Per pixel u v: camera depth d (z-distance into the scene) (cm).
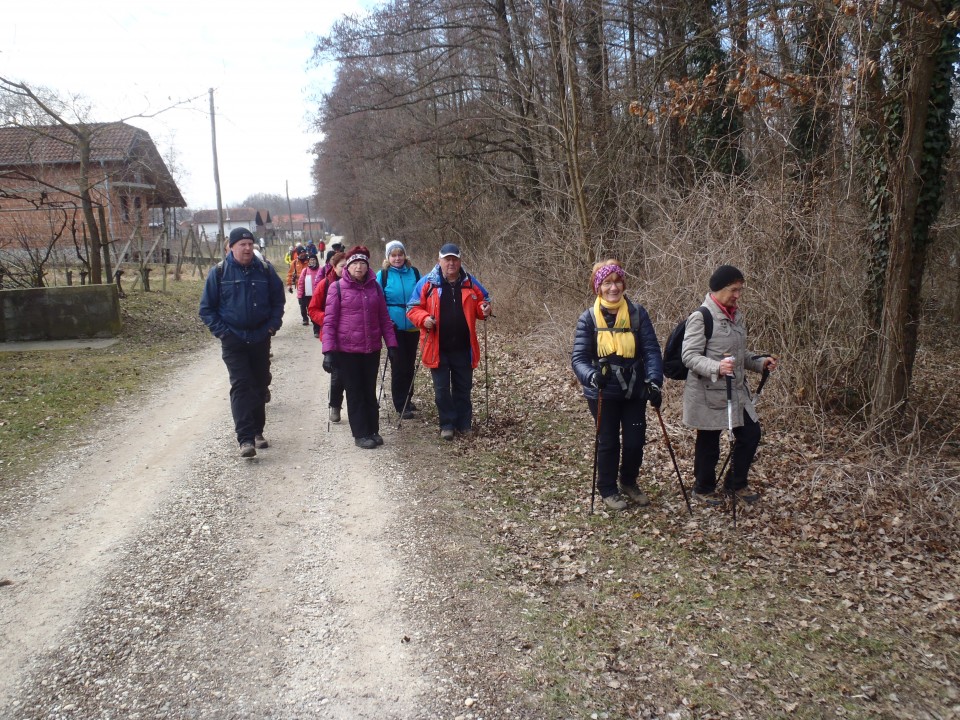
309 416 752
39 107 1342
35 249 1569
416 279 721
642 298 815
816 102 552
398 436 670
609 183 1109
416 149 1802
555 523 471
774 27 664
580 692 307
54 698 307
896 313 538
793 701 298
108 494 532
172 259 3334
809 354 624
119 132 2452
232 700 306
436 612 370
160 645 345
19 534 466
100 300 1247
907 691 303
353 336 612
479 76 1513
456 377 668
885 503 476
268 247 6062
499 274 1276
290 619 366
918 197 530
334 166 2583
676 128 1051
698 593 381
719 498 492
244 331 598
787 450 570
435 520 480
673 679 313
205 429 704
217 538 456
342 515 490
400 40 1619
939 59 559
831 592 379
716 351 454
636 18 1209
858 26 515
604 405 473
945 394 673
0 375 922
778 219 657
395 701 304
